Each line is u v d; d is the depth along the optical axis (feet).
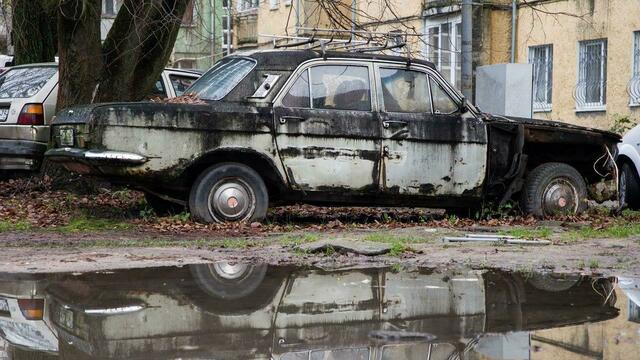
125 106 53.98
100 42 72.79
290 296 32.65
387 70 58.85
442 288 34.37
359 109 58.03
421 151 58.90
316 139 56.95
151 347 24.54
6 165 73.31
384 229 55.93
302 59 57.52
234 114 55.52
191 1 83.41
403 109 58.95
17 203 66.54
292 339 25.53
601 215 64.75
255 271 38.55
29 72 76.43
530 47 143.95
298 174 56.85
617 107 130.52
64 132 55.88
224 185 55.88
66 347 24.50
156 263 40.65
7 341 25.23
